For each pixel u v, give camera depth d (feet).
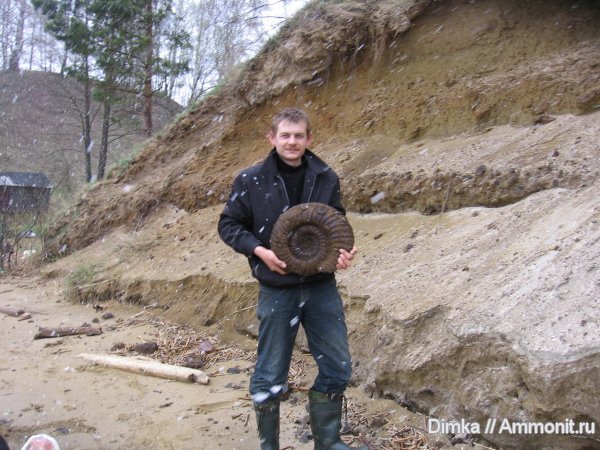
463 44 27.73
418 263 18.04
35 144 108.27
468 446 12.78
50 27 68.28
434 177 21.58
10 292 35.91
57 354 22.26
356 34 31.17
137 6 66.59
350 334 17.39
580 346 11.19
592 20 24.98
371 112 29.04
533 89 23.12
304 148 12.68
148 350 21.97
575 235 14.38
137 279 29.84
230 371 19.45
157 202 37.45
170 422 15.64
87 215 42.22
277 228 12.00
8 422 16.05
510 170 19.02
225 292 24.20
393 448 13.25
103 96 68.49
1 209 53.52
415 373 14.23
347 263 11.98
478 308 13.58
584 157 17.87
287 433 14.48
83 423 15.85
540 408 11.38
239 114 36.40
